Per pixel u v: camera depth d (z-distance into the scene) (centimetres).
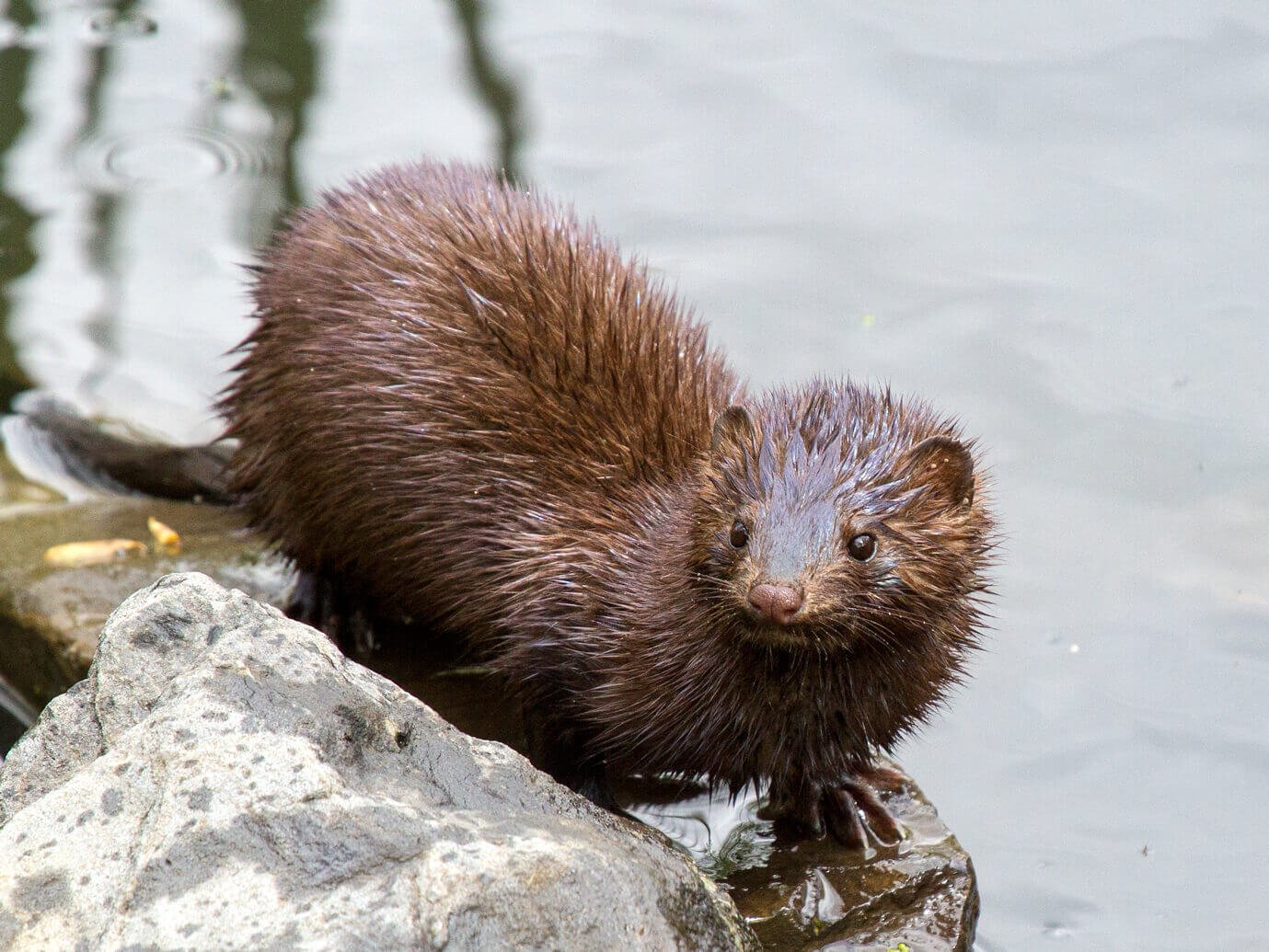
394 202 1170
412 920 693
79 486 1461
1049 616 1313
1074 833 1123
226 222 1819
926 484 933
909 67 1998
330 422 1123
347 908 693
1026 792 1160
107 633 838
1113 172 1814
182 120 1966
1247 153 1830
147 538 1349
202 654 809
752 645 947
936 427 988
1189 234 1722
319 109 1969
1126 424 1504
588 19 2112
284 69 2044
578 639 1014
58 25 2144
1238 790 1159
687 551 968
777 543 890
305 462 1150
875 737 999
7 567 1288
